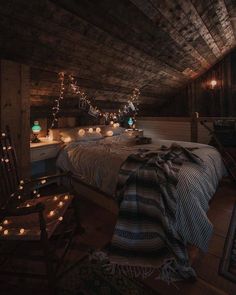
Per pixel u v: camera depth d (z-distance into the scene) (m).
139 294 1.51
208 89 5.77
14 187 2.06
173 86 5.61
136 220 2.02
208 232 1.86
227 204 2.84
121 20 2.55
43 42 2.34
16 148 2.54
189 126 5.04
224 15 3.50
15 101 2.46
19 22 2.00
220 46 4.68
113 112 4.89
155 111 6.40
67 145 3.31
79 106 3.91
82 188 3.07
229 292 1.52
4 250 1.96
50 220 1.65
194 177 2.06
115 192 2.34
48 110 3.53
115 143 3.45
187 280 1.62
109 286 1.57
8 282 1.64
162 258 1.79
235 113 5.47
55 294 1.49
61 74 2.96
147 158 2.30
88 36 2.55
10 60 2.36
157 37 3.20
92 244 2.04
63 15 2.13
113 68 3.45
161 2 2.52
